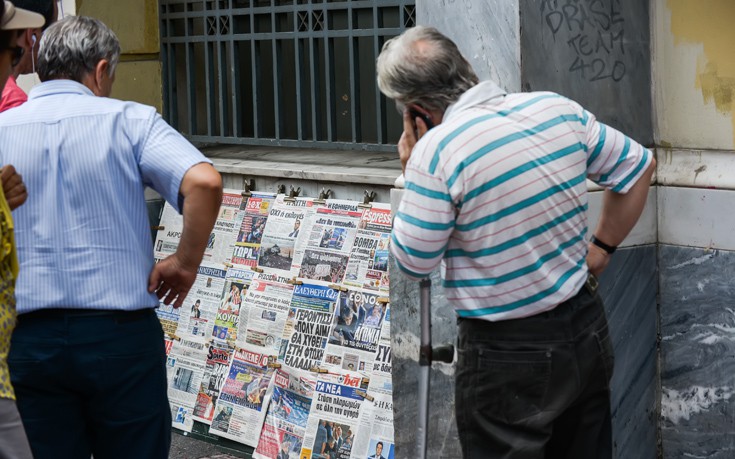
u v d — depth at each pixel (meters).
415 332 4.01
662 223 3.87
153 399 3.15
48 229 3.00
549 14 3.61
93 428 3.19
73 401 3.12
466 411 2.89
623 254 3.79
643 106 3.85
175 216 5.42
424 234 2.72
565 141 2.77
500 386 2.81
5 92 3.83
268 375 4.70
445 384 3.94
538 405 2.81
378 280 4.39
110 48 3.19
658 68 3.83
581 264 2.87
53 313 3.01
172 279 3.17
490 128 2.71
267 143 5.29
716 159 3.71
